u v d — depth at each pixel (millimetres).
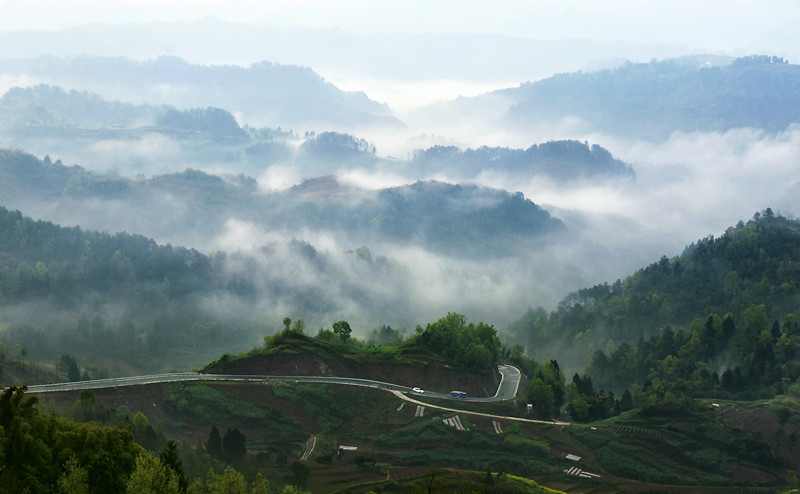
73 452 115688
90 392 191250
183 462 152125
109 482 115125
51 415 124438
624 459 197875
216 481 127750
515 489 170375
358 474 177000
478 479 176250
